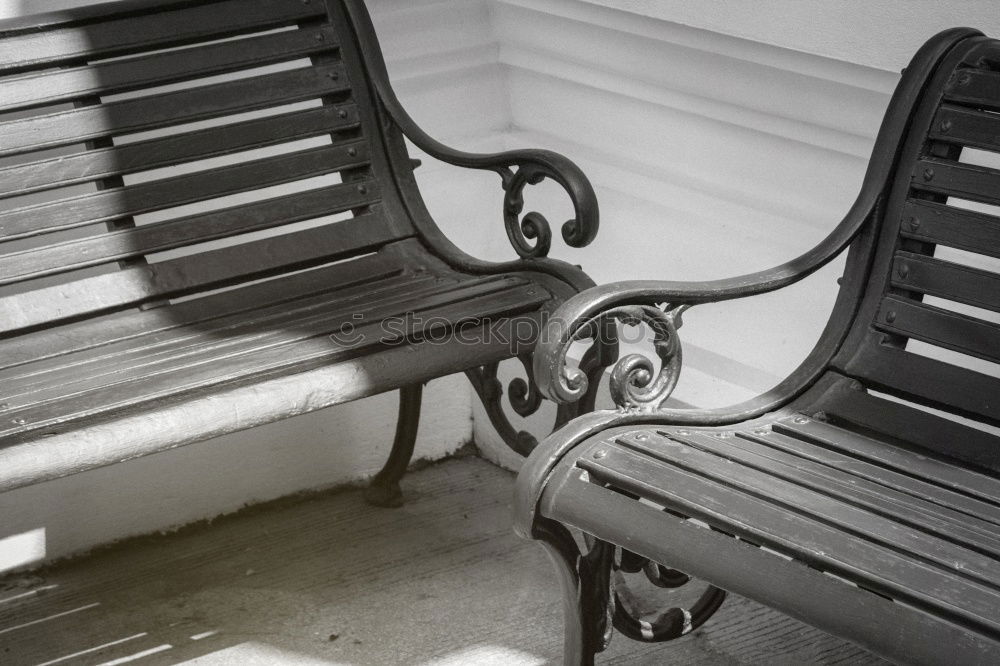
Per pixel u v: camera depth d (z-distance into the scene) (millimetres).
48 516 2580
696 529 1528
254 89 2393
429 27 2875
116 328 2221
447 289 2254
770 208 2521
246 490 2799
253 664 2242
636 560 1854
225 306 2297
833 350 1941
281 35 2430
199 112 2344
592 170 2867
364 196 2467
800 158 2424
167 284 2273
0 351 2143
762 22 2332
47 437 1794
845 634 1368
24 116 2436
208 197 2334
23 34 2234
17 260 2180
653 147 2717
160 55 2330
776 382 2516
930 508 1576
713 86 2498
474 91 3018
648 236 2795
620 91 2707
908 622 1323
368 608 2406
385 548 2633
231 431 1884
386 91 2475
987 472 1745
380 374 1991
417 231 2477
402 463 2781
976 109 1853
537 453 1731
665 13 2488
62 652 2312
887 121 1924
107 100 2635
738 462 1682
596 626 1821
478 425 3064
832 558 1405
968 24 2055
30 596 2512
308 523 2756
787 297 2498
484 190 3074
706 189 2639
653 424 1819
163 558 2633
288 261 2365
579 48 2750
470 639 2291
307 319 2170
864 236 1938
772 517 1499
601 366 2127
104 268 2568
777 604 1429
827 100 2307
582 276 2184
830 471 1684
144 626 2383
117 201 2264
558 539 1743
